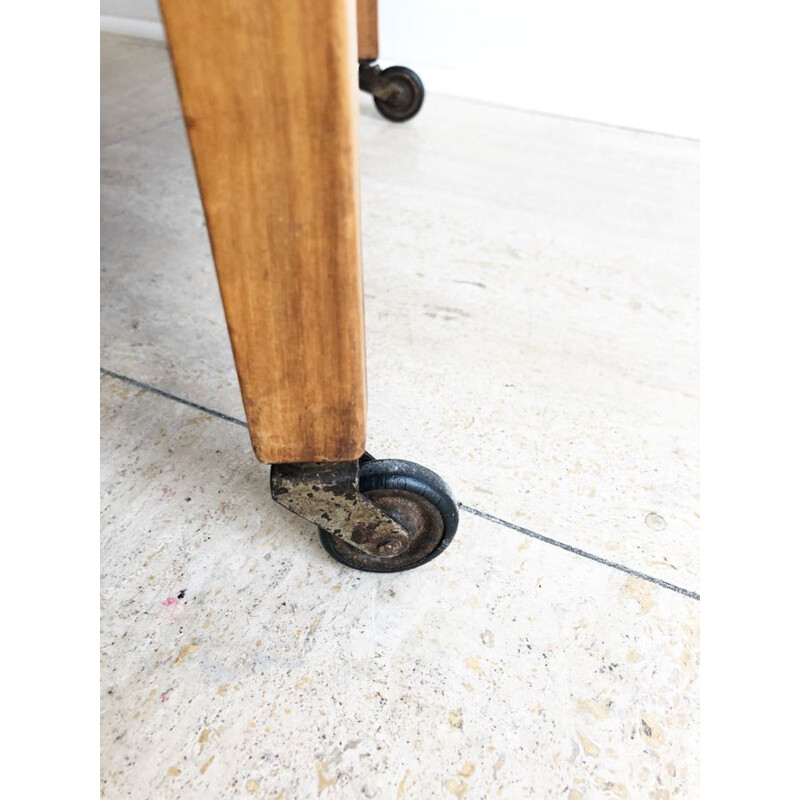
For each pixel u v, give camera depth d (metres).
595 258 1.31
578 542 0.76
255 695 0.61
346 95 0.38
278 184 0.41
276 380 0.51
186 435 0.89
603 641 0.67
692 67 1.84
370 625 0.67
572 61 1.94
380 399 0.95
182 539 0.75
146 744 0.58
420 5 2.00
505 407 0.95
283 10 0.35
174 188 1.50
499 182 1.60
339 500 0.60
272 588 0.70
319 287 0.46
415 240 1.35
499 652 0.65
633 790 0.56
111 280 1.19
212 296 1.16
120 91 2.04
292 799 0.55
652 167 1.71
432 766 0.57
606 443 0.90
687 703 0.62
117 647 0.65
